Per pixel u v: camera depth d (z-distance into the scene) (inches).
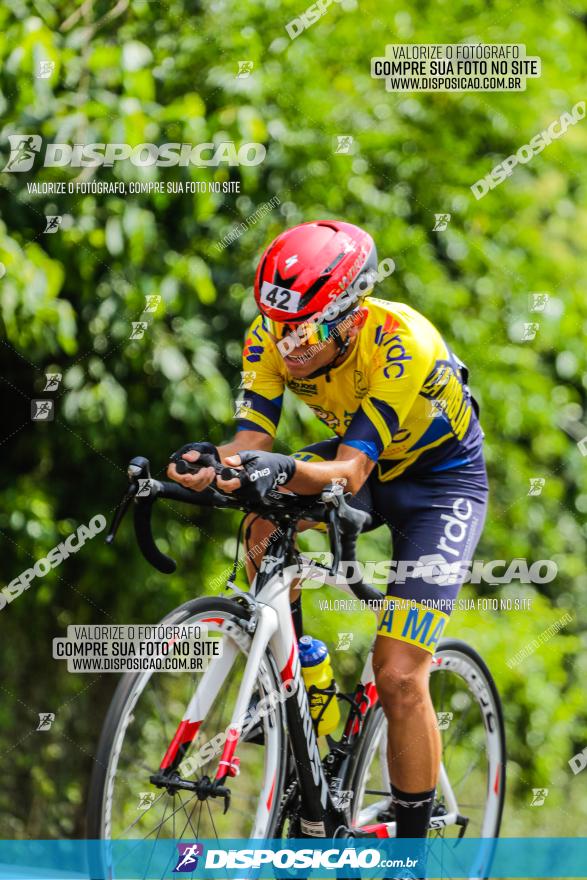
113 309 438.9
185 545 491.5
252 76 444.5
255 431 285.6
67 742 523.5
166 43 459.2
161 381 463.2
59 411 456.8
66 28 426.3
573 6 600.7
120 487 487.2
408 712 266.8
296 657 258.5
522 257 584.4
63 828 520.4
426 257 534.3
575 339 595.8
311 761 259.8
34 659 516.7
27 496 462.6
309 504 249.0
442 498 290.2
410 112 547.5
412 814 271.7
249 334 290.2
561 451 603.8
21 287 386.9
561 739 589.6
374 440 255.6
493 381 557.0
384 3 526.6
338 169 486.3
